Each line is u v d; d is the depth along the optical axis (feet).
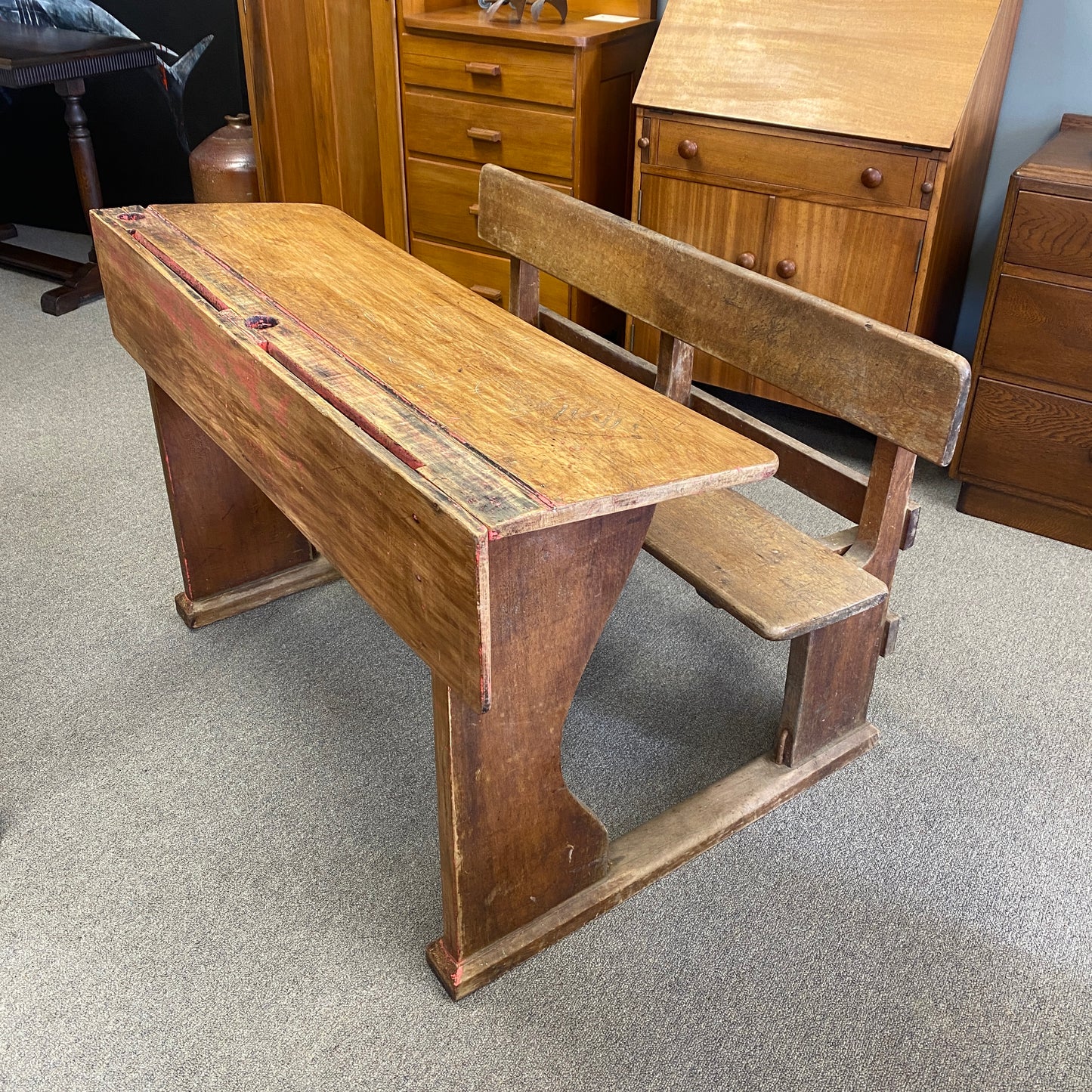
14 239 17.08
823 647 6.67
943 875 6.56
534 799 5.58
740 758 7.47
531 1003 5.72
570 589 4.97
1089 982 5.91
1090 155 9.32
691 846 6.56
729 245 10.69
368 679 8.13
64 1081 5.31
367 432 4.98
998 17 9.28
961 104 9.12
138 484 10.69
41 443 11.42
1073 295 8.86
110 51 14.06
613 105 11.86
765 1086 5.33
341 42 12.82
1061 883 6.53
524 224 8.46
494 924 5.80
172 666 8.22
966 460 10.03
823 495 7.23
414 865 6.56
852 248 10.00
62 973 5.85
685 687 8.16
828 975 5.92
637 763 7.39
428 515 4.41
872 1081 5.36
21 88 16.39
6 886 6.37
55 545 9.68
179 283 6.56
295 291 6.60
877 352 6.04
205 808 6.96
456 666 4.59
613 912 6.26
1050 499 9.75
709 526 6.92
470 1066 5.40
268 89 13.87
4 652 8.30
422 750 7.47
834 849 6.73
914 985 5.87
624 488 4.53
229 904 6.28
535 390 5.49
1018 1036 5.61
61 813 6.89
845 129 9.53
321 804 7.00
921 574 9.49
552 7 12.41
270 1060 5.42
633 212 11.18
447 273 13.25
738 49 10.18
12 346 13.70
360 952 5.99
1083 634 8.77
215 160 14.60
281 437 5.64
